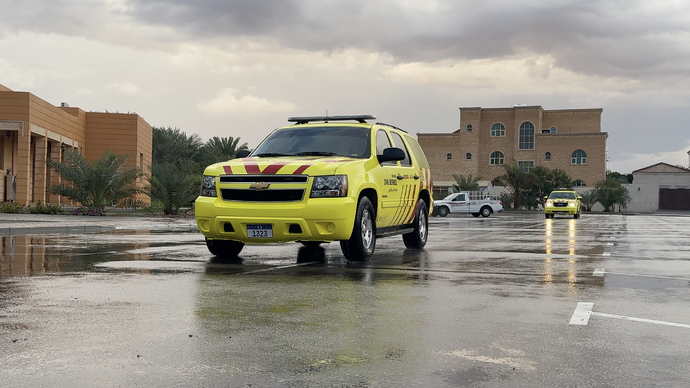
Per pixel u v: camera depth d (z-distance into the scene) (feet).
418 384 12.16
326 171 30.50
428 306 19.83
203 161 197.47
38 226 55.21
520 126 262.88
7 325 16.65
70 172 84.02
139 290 22.25
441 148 270.26
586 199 229.45
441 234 61.26
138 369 12.93
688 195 237.45
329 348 14.67
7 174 97.96
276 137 36.14
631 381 12.44
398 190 37.06
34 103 95.96
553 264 32.42
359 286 23.77
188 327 16.58
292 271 28.17
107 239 46.75
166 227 64.64
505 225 88.53
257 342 15.14
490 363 13.58
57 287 22.76
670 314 18.99
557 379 12.53
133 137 126.72
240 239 31.12
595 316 18.53
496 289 23.40
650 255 38.42
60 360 13.51
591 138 254.06
